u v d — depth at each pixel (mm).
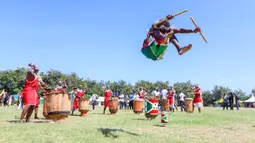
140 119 14250
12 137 6922
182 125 11523
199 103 22609
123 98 34656
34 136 7164
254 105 73500
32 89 10992
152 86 94812
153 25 7320
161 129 10094
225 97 31703
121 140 7324
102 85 94000
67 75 82750
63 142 6633
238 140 8258
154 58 7660
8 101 37188
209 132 9695
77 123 11359
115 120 13422
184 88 99312
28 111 11055
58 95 11180
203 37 7324
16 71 77312
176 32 7523
